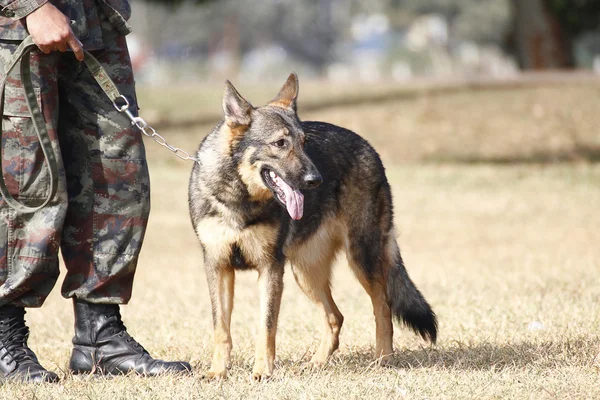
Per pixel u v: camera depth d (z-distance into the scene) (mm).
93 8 8875
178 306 13570
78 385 8531
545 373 8734
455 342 10609
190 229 24031
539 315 11758
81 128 8945
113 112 8992
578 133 36344
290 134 9695
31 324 12258
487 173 31719
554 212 25750
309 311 12867
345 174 10828
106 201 8992
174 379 8664
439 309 12961
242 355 10102
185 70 120812
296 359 10195
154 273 17891
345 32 146500
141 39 133625
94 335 9219
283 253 9672
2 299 8695
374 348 10820
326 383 8445
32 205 8664
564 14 43375
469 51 131625
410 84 44531
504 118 38125
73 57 8875
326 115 38562
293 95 10664
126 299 9203
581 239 21391
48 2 8328
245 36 137125
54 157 8586
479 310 12469
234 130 9570
